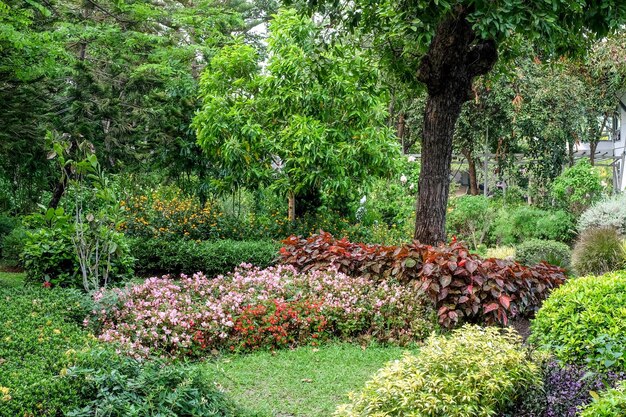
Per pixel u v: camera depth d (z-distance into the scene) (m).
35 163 10.22
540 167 17.44
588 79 17.34
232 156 10.13
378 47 8.65
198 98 12.23
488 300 6.60
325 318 6.46
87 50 14.52
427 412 3.37
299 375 5.39
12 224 11.62
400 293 6.82
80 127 10.17
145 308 6.33
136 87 12.19
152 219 10.85
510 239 14.28
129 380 3.79
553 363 4.26
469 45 7.63
